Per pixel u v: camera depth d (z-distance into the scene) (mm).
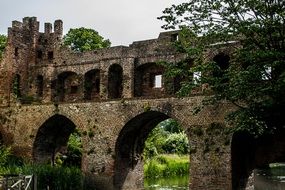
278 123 32688
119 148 45781
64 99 54406
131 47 50281
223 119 38781
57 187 41375
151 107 43188
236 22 30938
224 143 38406
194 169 39688
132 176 47906
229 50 40406
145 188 49969
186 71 32469
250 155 41469
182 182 56062
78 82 52844
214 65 30938
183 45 34156
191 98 40875
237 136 38719
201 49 32125
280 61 27109
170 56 46906
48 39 56156
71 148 55594
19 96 53750
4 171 41094
